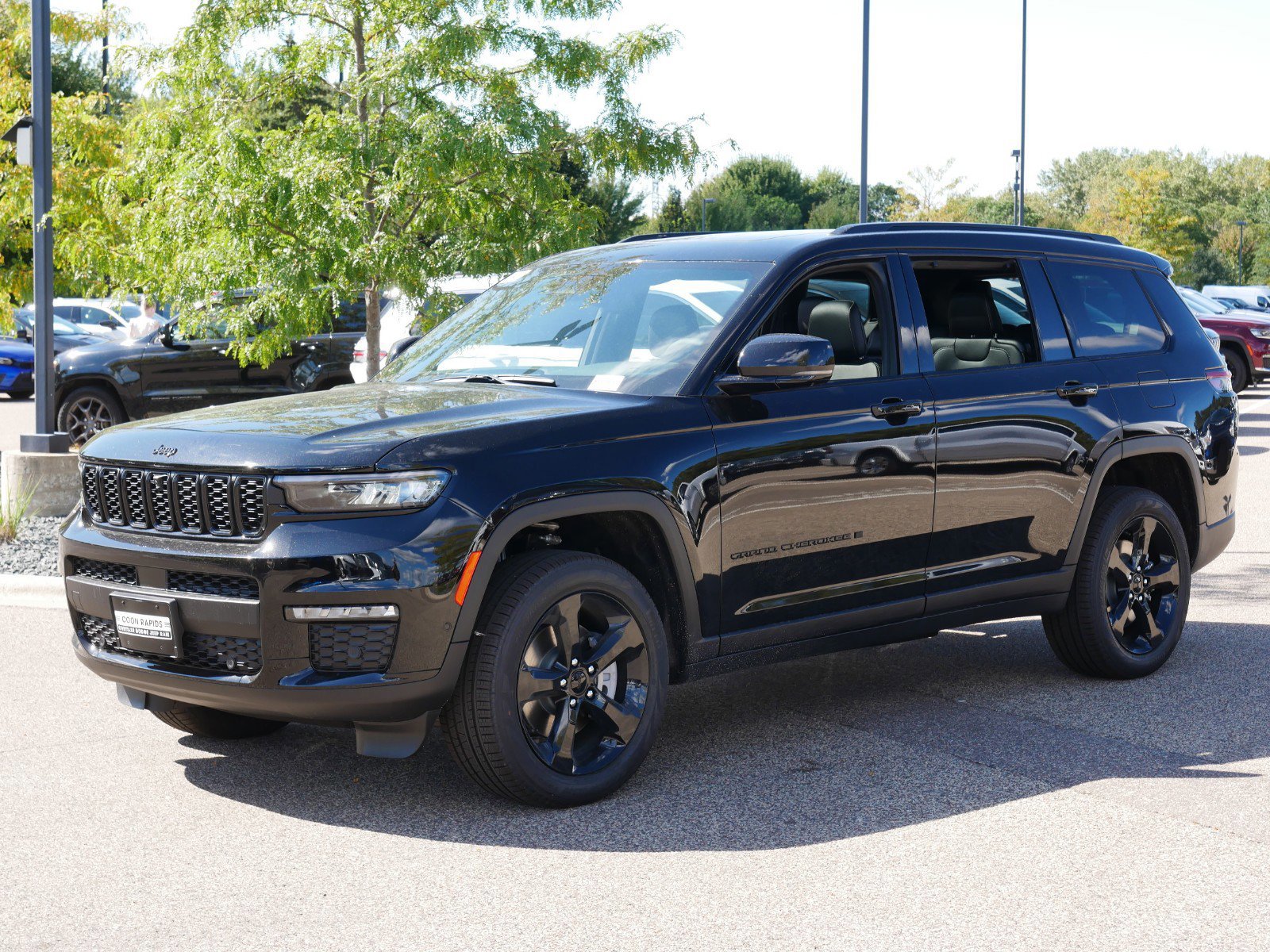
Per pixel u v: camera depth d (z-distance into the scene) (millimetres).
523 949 3402
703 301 5059
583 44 9930
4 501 10359
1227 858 3988
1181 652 6684
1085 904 3658
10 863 4004
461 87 9812
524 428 4348
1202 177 106812
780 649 4949
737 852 4055
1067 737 5242
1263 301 35562
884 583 5191
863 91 21094
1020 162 38750
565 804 4422
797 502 4875
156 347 14273
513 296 5723
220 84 9898
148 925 3562
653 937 3465
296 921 3580
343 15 10117
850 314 5262
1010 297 5898
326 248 9375
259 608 4066
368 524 4051
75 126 13484
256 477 4113
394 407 4578
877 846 4098
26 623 7309
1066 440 5742
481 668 4211
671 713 5637
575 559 4402
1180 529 6254
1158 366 6277
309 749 5137
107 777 4797
